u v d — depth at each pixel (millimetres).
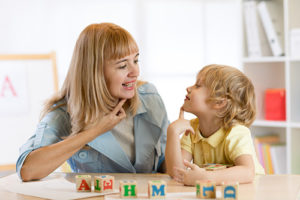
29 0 2824
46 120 1289
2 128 2369
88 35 1275
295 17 2221
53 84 2438
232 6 3064
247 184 962
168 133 1169
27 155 1129
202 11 3043
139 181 1056
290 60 2164
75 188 984
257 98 2424
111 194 912
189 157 1233
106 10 2922
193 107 1187
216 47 3066
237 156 1064
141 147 1381
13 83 2402
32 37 2834
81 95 1269
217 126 1186
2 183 1079
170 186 979
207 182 845
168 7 3006
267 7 2295
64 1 2869
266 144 2342
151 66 3000
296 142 2227
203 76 1192
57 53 2865
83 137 1167
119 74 1253
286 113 2205
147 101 1434
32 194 941
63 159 1131
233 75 1166
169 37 3016
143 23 2979
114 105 1309
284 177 1041
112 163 1348
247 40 2387
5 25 2791
